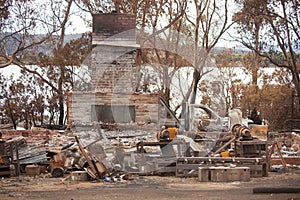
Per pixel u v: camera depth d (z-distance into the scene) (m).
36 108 30.31
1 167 14.77
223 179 13.77
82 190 12.40
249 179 13.84
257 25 32.44
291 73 31.36
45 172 15.70
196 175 14.59
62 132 23.47
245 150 15.46
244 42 33.00
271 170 15.77
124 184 13.38
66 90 30.33
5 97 29.94
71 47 31.02
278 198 10.79
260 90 30.25
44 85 30.53
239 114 19.91
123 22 24.42
